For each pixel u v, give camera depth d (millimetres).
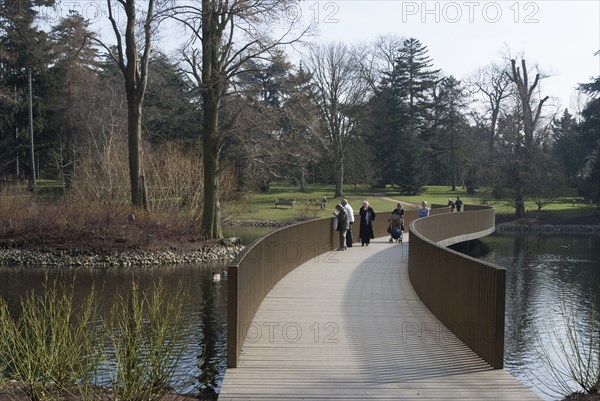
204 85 29844
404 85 84625
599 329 18828
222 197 41625
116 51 48844
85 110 54188
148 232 29891
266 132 31406
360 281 17125
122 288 20594
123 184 35281
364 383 8195
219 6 29188
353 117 67438
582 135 70500
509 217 62938
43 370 7586
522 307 22250
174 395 8211
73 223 29688
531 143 61406
